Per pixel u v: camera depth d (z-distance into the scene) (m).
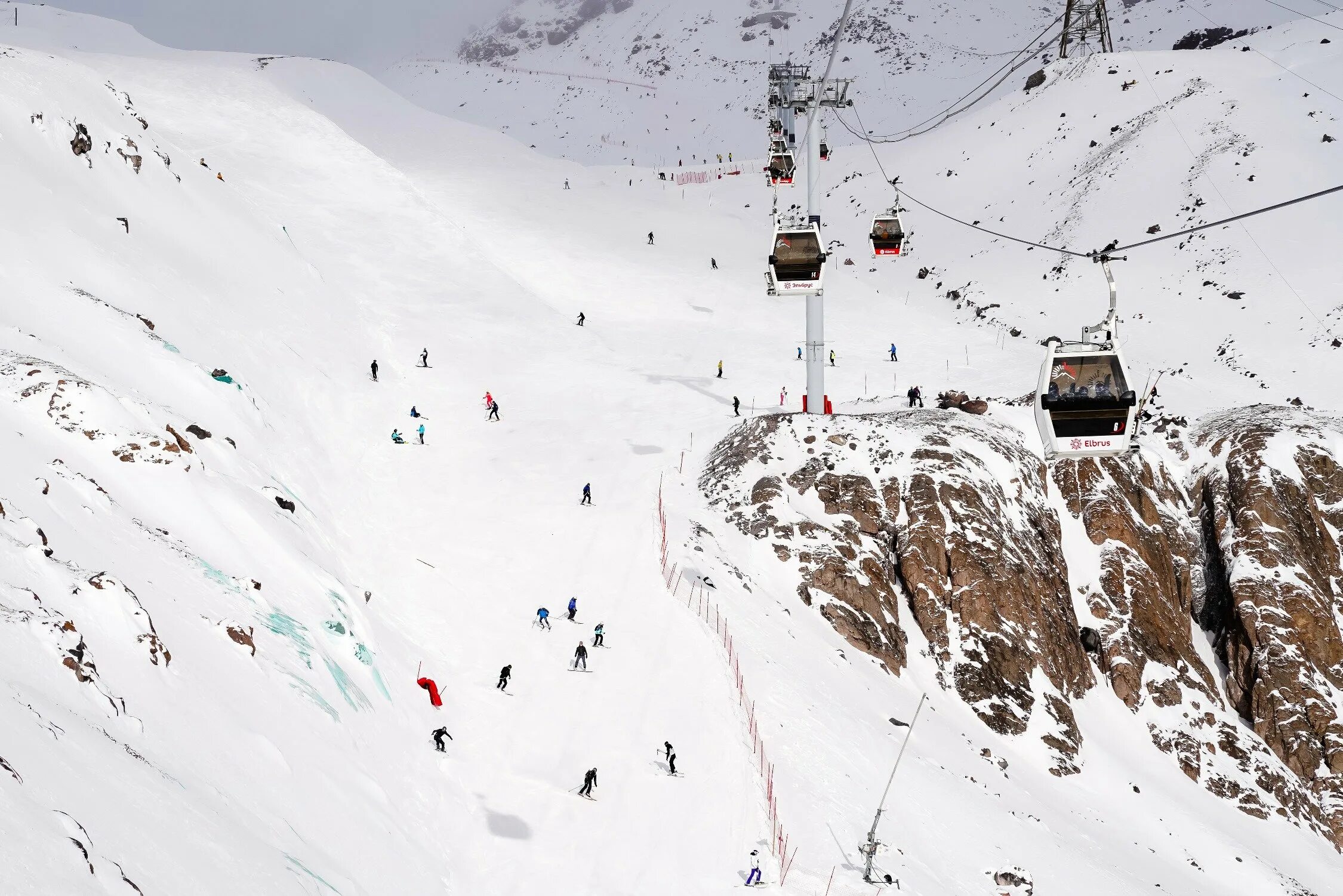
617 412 63.66
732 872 29.22
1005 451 57.12
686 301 89.75
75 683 20.39
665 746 34.12
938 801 37.69
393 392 61.22
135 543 29.02
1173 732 51.00
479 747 32.78
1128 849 42.25
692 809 31.47
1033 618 50.62
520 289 83.56
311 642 31.12
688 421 62.81
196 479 34.84
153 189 59.59
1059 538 56.41
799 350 79.25
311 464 48.25
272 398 51.44
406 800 28.33
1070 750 47.62
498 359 70.12
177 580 28.73
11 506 25.03
